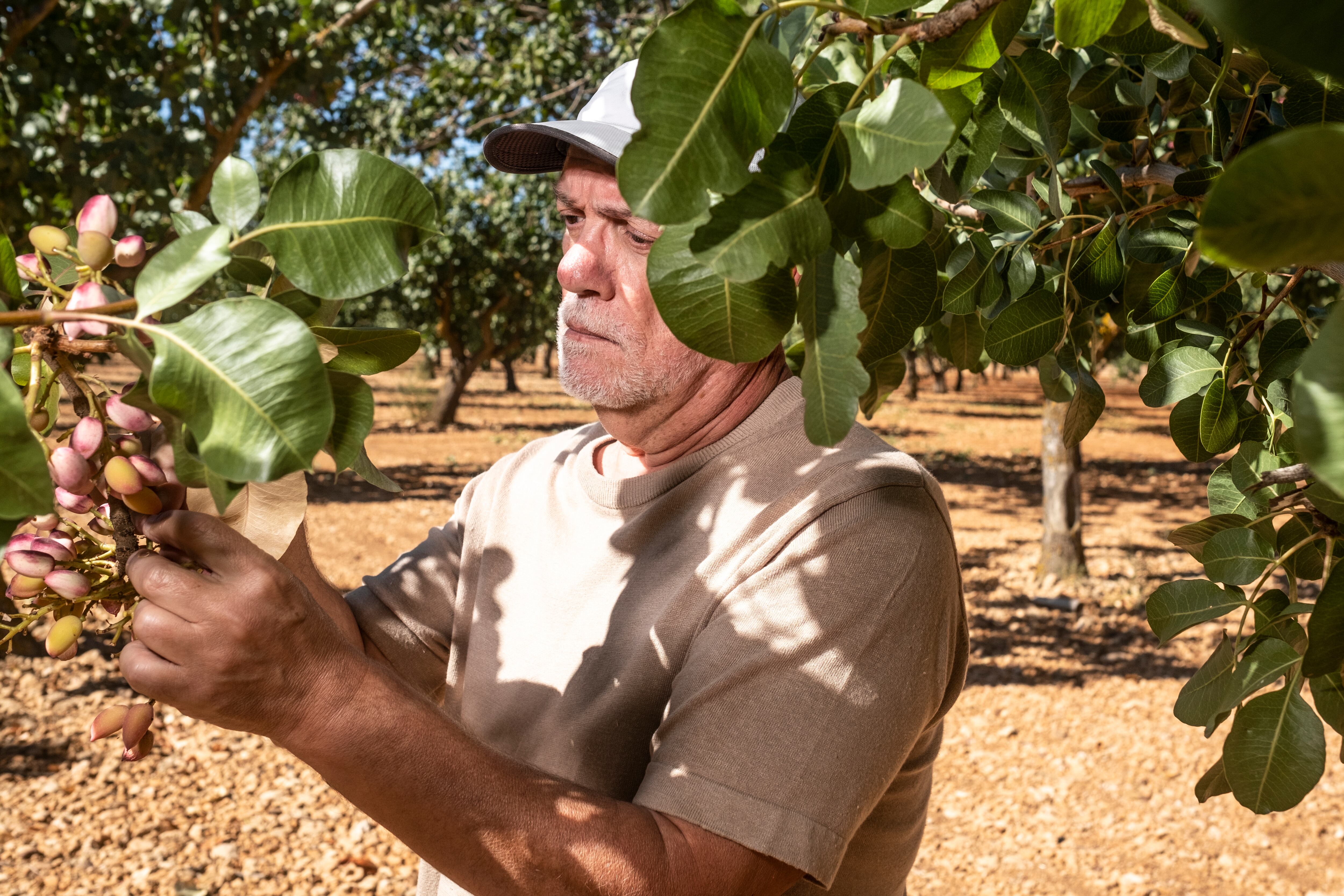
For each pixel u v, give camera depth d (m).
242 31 6.67
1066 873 5.29
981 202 1.33
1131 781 6.33
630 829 1.10
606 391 1.44
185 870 4.90
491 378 53.56
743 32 0.63
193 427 0.64
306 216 0.73
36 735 6.13
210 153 6.99
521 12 10.08
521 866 1.04
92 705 6.58
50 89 6.04
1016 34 0.82
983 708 7.46
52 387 0.83
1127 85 1.38
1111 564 11.60
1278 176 0.39
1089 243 1.38
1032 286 1.30
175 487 0.90
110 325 0.68
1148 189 1.48
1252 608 1.17
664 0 5.88
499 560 1.62
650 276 0.71
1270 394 1.27
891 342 0.87
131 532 0.88
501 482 1.73
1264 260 0.40
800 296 0.69
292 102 7.92
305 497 0.96
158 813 5.43
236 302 0.65
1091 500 17.25
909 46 1.02
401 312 24.70
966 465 21.50
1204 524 1.21
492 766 1.06
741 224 0.64
